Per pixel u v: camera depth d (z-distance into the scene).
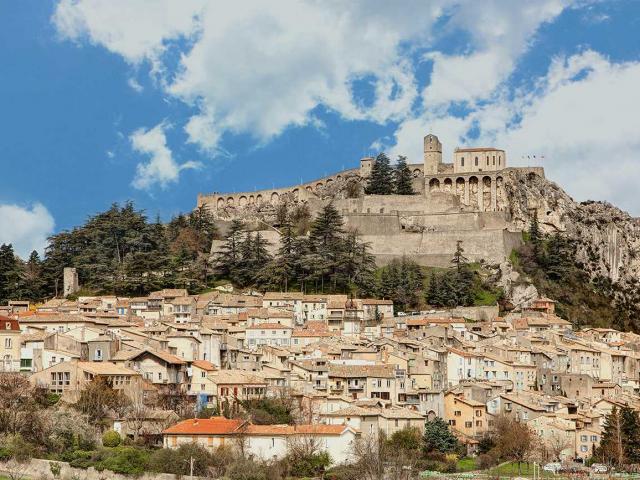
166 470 193.38
